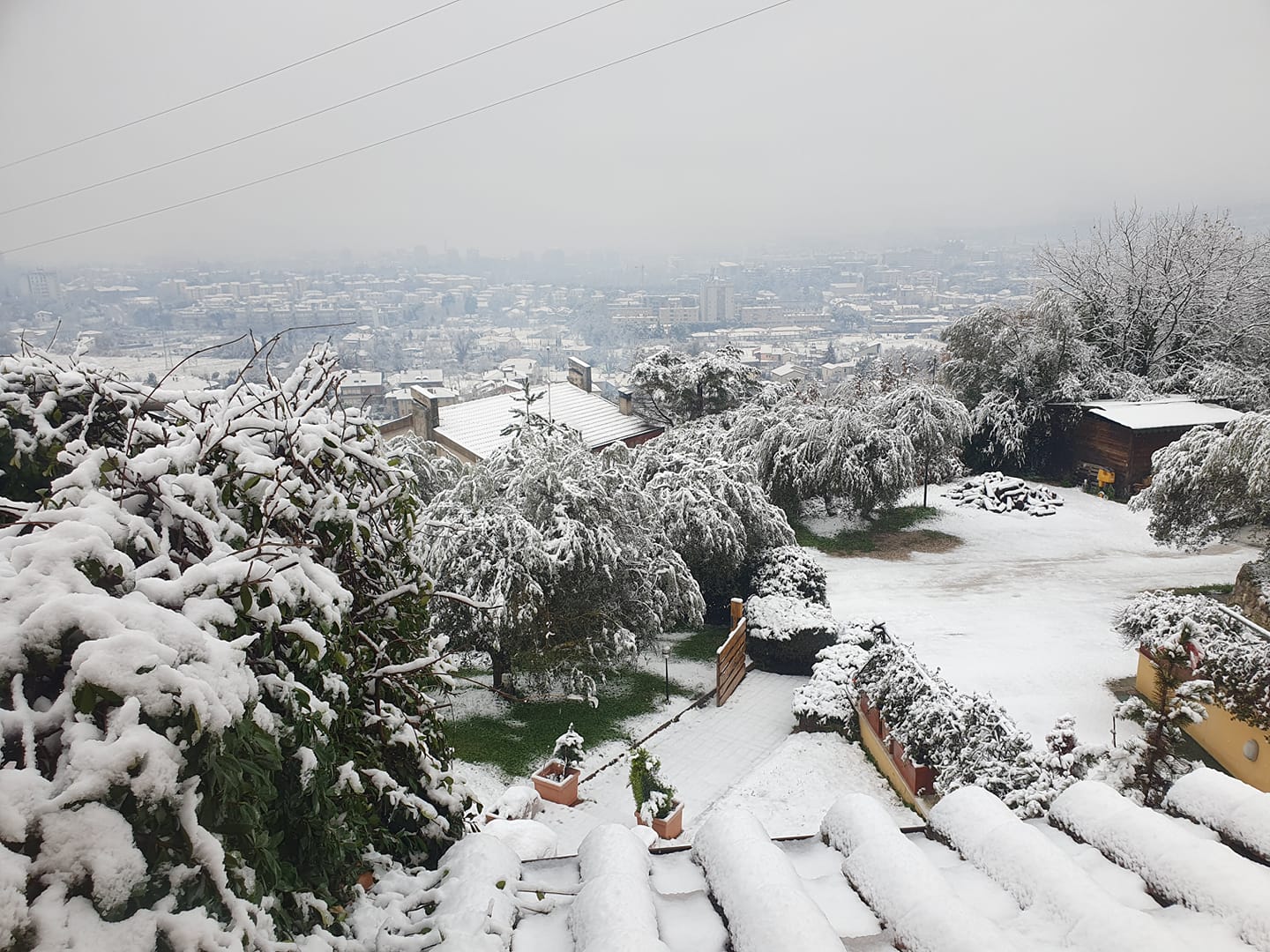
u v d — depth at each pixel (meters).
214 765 1.63
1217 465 16.44
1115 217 30.11
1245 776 9.69
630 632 12.84
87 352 2.95
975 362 27.77
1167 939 1.83
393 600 3.30
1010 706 12.14
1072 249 30.97
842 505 23.19
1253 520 17.20
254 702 1.86
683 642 16.09
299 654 2.31
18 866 1.34
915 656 12.48
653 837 8.51
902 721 9.99
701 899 2.23
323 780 2.30
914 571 19.44
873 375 28.77
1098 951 1.86
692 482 16.67
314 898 2.09
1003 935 1.87
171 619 1.74
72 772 1.45
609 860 2.29
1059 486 26.17
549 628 12.20
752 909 1.98
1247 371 26.92
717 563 16.30
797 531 22.67
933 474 24.45
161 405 2.89
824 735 11.89
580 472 13.52
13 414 2.72
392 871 2.59
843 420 21.55
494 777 10.77
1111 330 30.12
